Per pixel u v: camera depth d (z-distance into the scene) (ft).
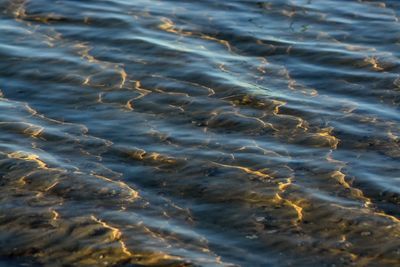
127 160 40.24
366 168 39.68
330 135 42.75
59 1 59.11
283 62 51.21
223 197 37.32
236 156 40.63
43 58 50.57
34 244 33.83
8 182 37.99
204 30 55.36
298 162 40.22
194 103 45.75
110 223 35.22
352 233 34.78
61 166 39.42
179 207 36.60
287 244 34.06
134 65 50.11
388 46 53.47
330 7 59.41
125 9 58.29
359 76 49.32
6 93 46.57
